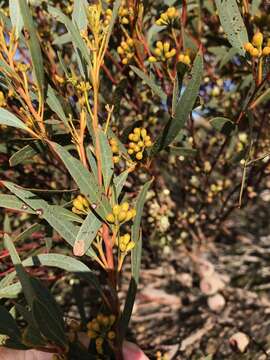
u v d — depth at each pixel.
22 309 0.20
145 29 0.38
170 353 0.42
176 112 0.25
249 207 0.62
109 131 0.26
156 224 0.45
